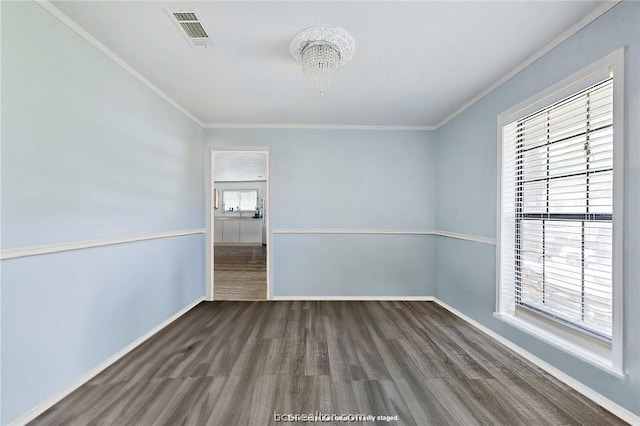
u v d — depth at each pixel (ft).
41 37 5.39
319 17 5.77
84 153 6.39
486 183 9.23
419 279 13.03
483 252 9.37
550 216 7.02
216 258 23.90
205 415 5.31
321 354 7.66
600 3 5.38
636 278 4.97
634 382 4.99
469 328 9.56
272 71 8.02
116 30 6.25
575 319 6.35
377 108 10.84
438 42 6.59
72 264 6.08
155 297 9.11
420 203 13.01
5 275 4.83
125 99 7.70
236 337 8.77
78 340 6.20
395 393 5.97
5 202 4.82
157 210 9.27
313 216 12.87
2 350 4.80
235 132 12.73
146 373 6.70
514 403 5.65
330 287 12.90
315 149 12.83
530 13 5.63
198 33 6.34
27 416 5.13
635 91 4.94
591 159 5.95
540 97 6.93
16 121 4.98
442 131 12.31
